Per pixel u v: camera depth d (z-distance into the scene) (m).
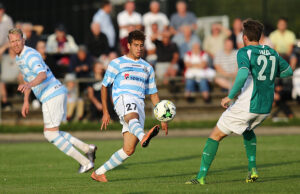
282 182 25.56
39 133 57.97
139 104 26.81
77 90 59.88
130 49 27.23
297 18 79.25
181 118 62.78
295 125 59.19
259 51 24.83
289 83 63.78
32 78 31.02
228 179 27.34
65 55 64.19
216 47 66.06
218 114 63.47
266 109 24.97
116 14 73.25
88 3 75.88
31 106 63.69
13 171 32.34
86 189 24.00
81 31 75.81
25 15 76.69
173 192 22.59
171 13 74.50
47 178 29.34
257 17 78.56
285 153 39.19
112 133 56.12
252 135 25.97
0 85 62.91
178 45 65.50
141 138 24.55
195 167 32.94
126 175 29.94
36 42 60.47
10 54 63.66
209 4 80.38
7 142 51.44
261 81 24.77
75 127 57.47
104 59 62.91
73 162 36.41
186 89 63.28
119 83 27.03
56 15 76.19
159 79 62.16
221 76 63.47
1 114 63.16
